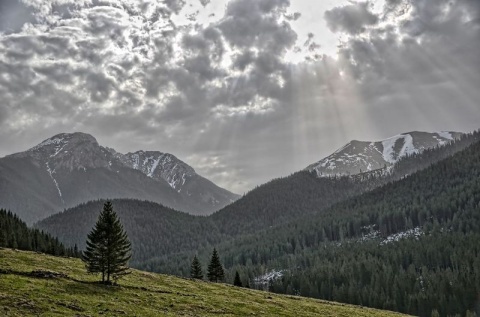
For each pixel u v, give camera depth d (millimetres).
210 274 146000
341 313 79750
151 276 93125
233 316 59906
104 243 70250
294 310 74750
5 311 43688
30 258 87250
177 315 54281
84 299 54969
